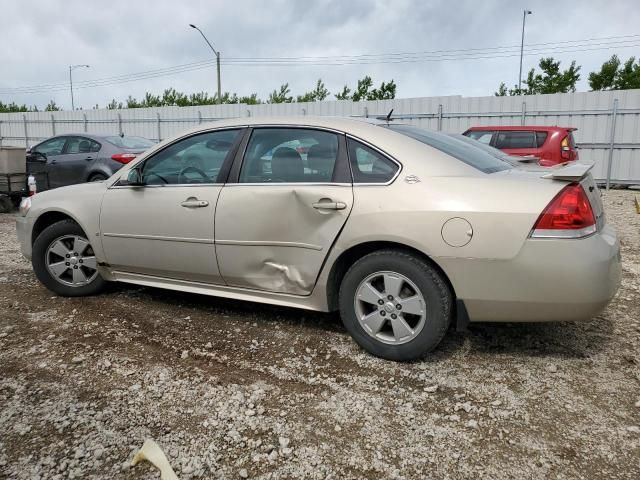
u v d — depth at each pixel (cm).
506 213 283
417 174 311
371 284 323
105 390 291
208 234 367
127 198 404
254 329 378
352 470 226
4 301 438
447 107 1627
